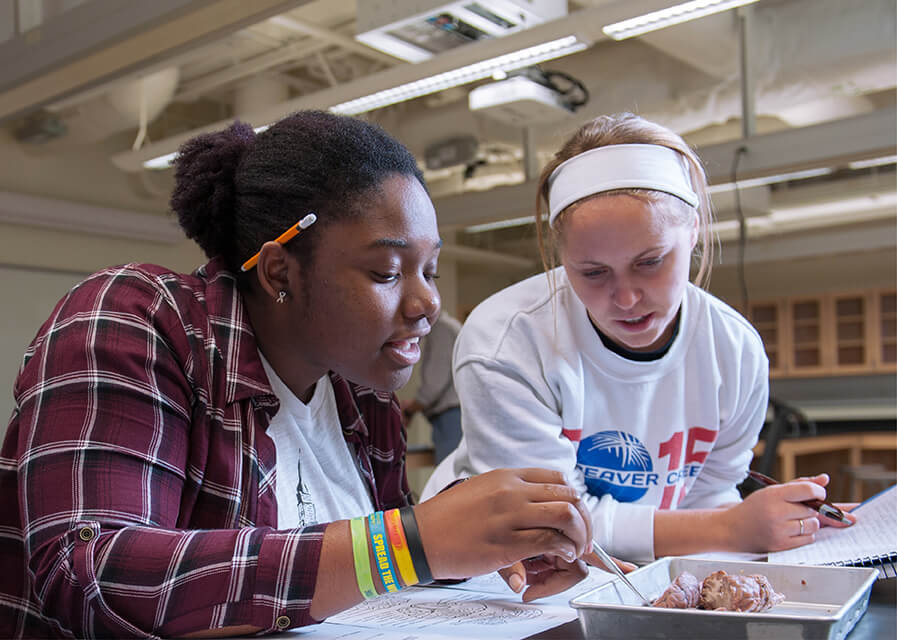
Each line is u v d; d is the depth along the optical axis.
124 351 0.75
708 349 1.20
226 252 0.91
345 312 0.79
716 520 1.04
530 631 0.71
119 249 5.29
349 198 0.78
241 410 0.85
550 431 1.14
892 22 3.19
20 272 4.87
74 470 0.69
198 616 0.66
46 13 2.31
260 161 0.83
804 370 7.93
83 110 4.25
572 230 1.02
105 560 0.66
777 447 4.29
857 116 3.06
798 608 0.74
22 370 0.79
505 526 0.67
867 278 7.71
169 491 0.75
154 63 2.21
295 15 3.48
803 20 3.35
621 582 0.74
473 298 8.71
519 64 2.51
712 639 0.60
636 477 1.25
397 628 0.72
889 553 0.82
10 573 0.78
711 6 2.07
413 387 7.07
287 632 0.71
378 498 1.09
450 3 2.19
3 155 4.73
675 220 1.01
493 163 5.33
